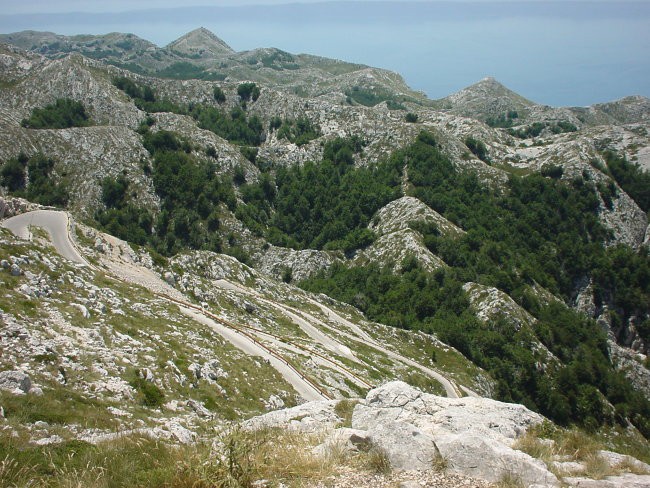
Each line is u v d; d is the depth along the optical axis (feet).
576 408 341.41
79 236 213.05
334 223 597.93
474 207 605.73
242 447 42.68
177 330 144.25
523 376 350.23
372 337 329.11
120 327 123.03
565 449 51.90
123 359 104.32
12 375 71.00
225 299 241.14
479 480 41.22
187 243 564.71
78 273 146.41
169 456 48.67
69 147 595.06
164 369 111.45
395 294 434.71
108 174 583.58
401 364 275.80
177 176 607.78
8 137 563.89
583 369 368.27
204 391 114.62
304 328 270.05
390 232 536.83
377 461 43.52
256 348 170.40
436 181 640.58
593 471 44.16
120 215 551.18
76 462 47.55
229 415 109.40
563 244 567.18
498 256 507.30
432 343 356.59
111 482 41.11
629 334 523.29
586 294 538.06
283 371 160.97
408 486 39.19
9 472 42.39
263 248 572.92
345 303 407.03
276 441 52.08
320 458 44.55
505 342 374.43
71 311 114.83
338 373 189.98
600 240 606.96
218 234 577.02
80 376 87.86
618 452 54.75
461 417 60.39
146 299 160.86
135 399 90.89
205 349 140.87
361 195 629.92
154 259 235.81
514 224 586.04
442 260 488.44
